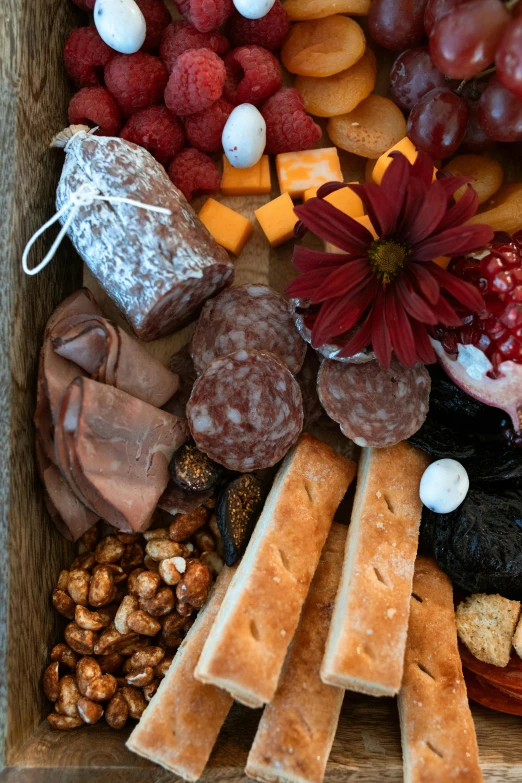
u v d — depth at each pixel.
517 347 0.31
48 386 0.33
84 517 0.35
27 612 0.33
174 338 0.38
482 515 0.33
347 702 0.35
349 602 0.31
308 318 0.32
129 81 0.34
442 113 0.34
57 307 0.35
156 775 0.32
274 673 0.30
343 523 0.38
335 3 0.35
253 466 0.34
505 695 0.34
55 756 0.32
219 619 0.31
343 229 0.30
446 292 0.31
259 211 0.36
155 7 0.36
